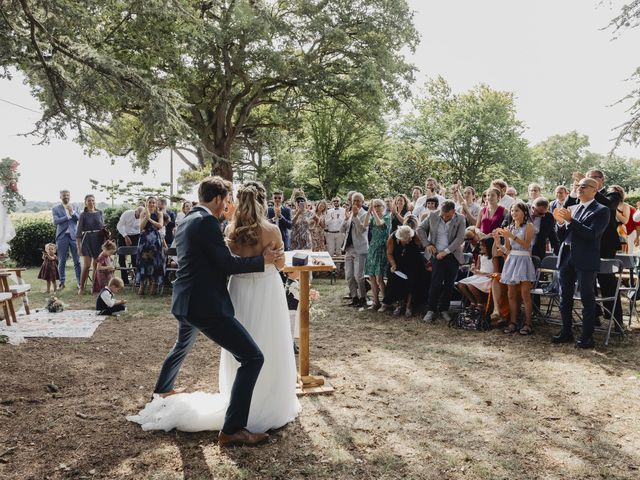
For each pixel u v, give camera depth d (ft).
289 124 82.02
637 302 27.48
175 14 38.58
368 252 26.22
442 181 90.22
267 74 72.23
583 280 18.30
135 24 46.65
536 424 11.91
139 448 10.67
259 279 11.46
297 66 71.46
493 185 25.25
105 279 32.07
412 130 133.28
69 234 34.53
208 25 61.16
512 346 18.93
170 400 11.89
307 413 12.57
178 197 61.52
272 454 10.41
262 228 11.34
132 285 35.37
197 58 65.51
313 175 114.73
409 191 90.33
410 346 19.07
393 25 74.28
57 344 19.21
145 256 31.07
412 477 9.50
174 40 53.47
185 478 9.45
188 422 11.34
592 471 9.74
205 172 76.43
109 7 35.99
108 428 11.68
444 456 10.30
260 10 67.05
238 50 68.44
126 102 30.40
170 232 35.29
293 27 71.56
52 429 11.61
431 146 130.82
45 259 33.17
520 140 133.80
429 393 14.01
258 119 94.79
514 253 20.53
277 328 11.55
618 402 13.28
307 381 14.35
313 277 39.88
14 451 10.55
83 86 28.68
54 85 28.14
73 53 29.35
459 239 23.06
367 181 110.22
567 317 19.20
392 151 108.68
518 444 10.86
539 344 19.19
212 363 16.88
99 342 19.67
